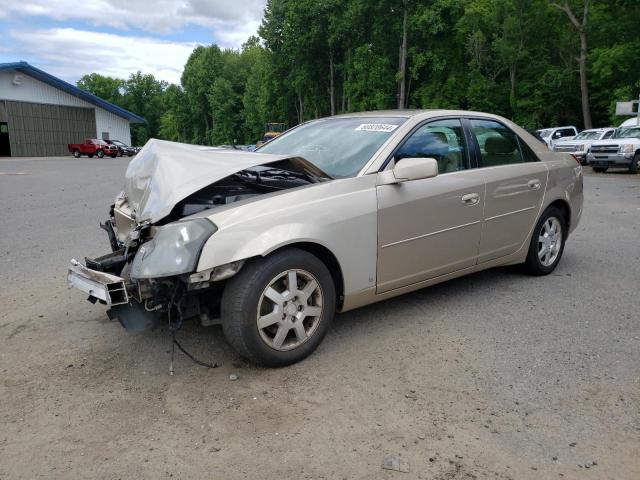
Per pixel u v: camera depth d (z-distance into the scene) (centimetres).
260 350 338
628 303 470
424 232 414
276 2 5603
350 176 389
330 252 363
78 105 4872
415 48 4225
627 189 1459
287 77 5881
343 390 324
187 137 10431
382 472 252
